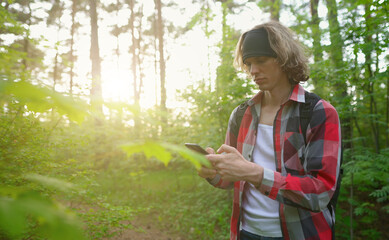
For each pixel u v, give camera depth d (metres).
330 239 1.05
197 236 3.77
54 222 0.31
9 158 1.16
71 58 11.05
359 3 2.29
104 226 1.77
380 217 3.94
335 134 1.01
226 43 4.13
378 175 3.42
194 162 0.39
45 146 1.59
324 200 0.94
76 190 1.57
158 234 3.71
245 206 1.25
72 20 9.01
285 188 0.93
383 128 5.34
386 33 2.36
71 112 0.36
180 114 4.82
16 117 1.26
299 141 1.08
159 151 0.37
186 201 4.97
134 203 4.79
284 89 1.21
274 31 1.11
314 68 3.23
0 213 0.29
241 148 1.32
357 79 3.13
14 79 0.43
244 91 3.48
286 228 1.07
